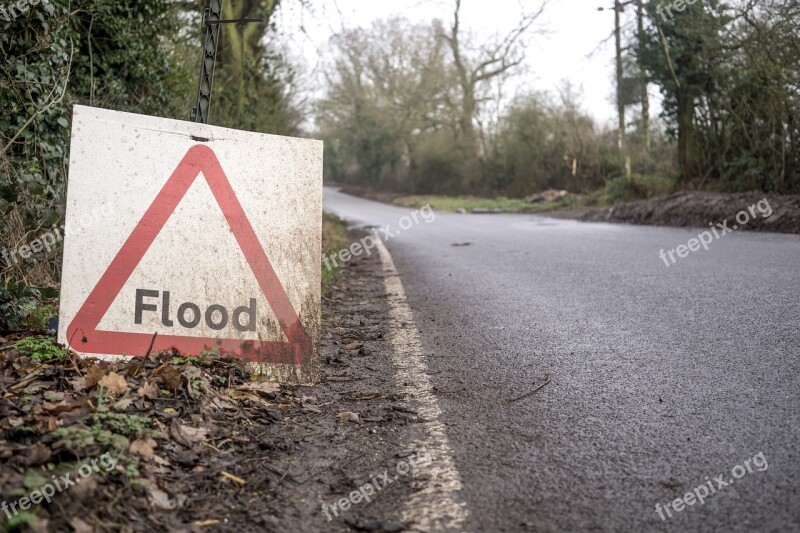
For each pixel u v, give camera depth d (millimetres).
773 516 2520
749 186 18266
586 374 4410
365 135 54719
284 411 3807
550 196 34875
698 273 8039
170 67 9586
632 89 24656
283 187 4414
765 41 16812
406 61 47312
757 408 3604
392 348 5324
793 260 8594
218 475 2949
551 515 2617
